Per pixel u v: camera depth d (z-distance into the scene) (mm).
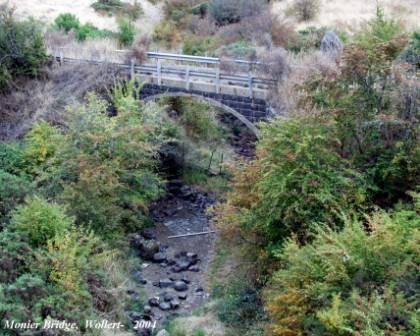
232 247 14953
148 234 19391
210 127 26625
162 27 34188
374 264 9555
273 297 10922
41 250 12430
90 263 13289
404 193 12938
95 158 17359
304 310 9828
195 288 16078
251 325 12891
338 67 14086
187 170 23984
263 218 13148
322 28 28391
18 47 23844
